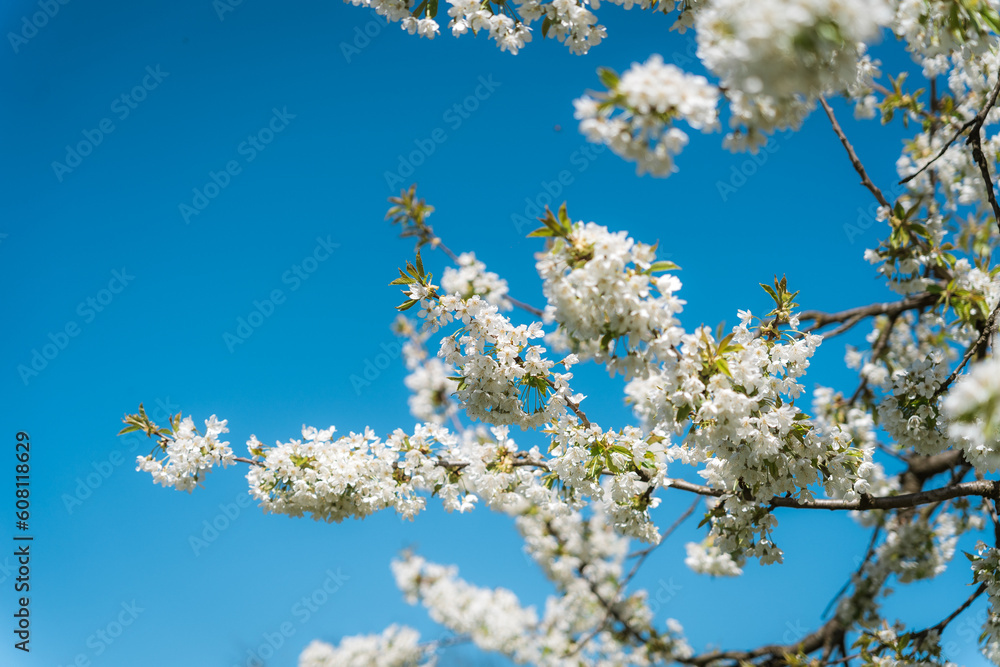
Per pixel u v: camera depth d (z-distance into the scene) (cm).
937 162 577
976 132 357
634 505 408
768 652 675
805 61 203
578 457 389
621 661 929
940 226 557
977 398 197
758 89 202
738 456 346
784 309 373
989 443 351
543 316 302
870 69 466
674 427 323
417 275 389
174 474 455
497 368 389
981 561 395
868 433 601
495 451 451
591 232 287
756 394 338
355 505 451
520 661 1003
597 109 231
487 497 443
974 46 299
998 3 285
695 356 316
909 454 651
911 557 645
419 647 1057
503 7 391
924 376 402
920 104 590
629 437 393
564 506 448
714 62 210
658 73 225
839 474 356
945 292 502
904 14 304
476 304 385
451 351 395
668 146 232
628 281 288
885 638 486
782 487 362
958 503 636
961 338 541
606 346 301
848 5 186
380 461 448
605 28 383
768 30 192
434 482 453
